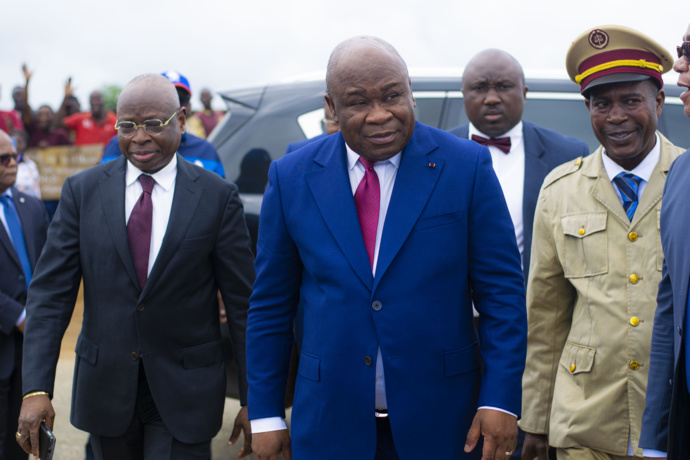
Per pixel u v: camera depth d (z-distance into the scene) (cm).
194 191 265
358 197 202
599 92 239
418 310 193
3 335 344
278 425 211
